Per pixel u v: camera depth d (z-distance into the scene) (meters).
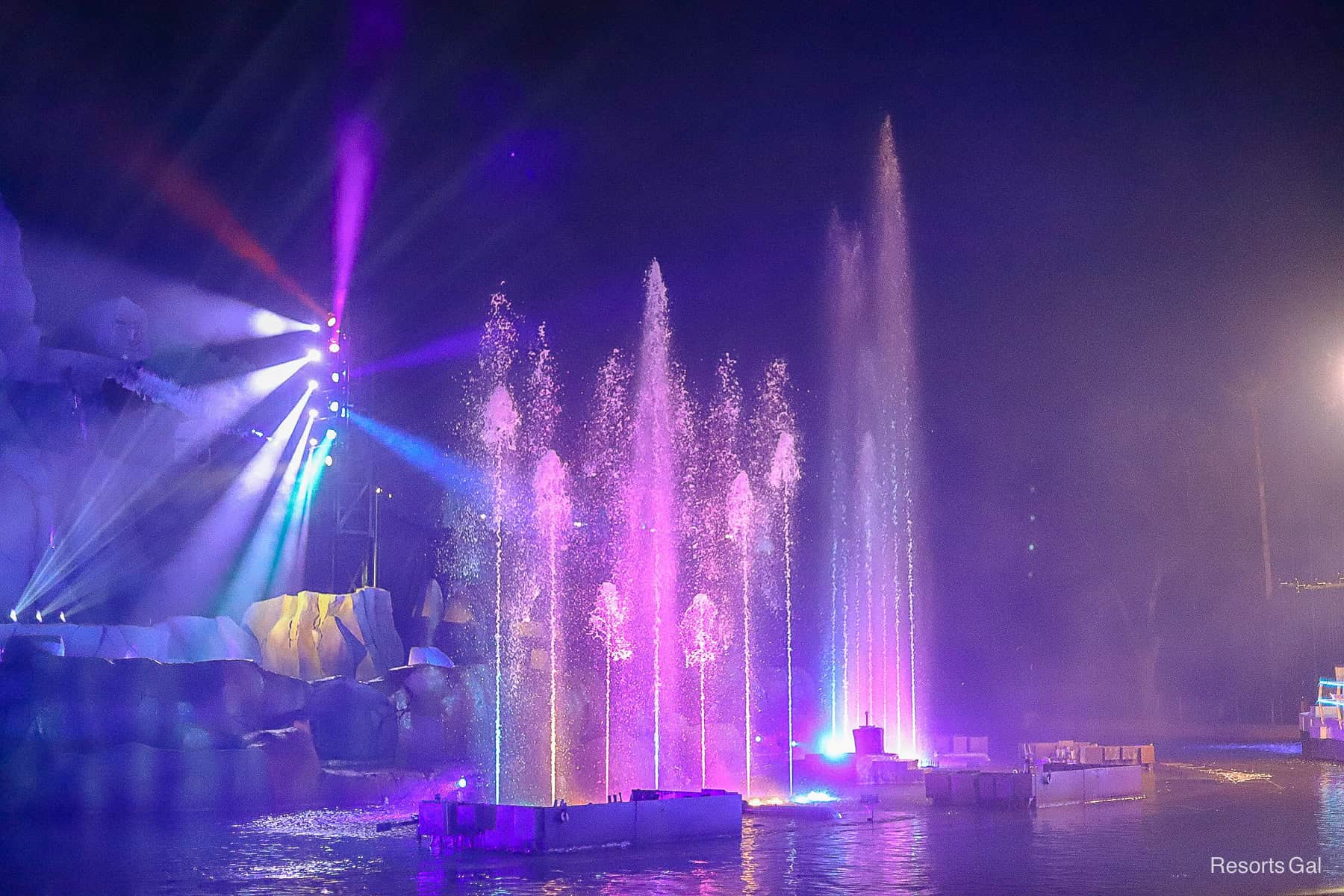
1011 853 15.30
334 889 12.95
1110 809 20.41
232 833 17.58
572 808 15.64
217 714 21.62
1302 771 27.84
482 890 12.80
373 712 24.17
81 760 19.91
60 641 22.44
